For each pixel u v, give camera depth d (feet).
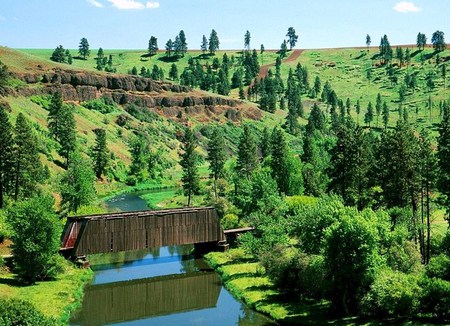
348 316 139.64
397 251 155.63
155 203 382.01
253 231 246.27
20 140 272.92
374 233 136.87
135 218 223.71
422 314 131.44
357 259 136.05
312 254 162.81
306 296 161.07
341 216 146.41
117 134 560.20
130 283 194.39
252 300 163.32
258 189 231.09
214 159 414.82
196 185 358.64
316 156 349.20
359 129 231.30
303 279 154.20
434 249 194.90
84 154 459.73
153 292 183.93
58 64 643.86
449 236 186.29
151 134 607.78
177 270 214.07
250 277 190.29
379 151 239.09
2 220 215.51
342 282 139.44
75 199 263.29
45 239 173.27
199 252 248.32
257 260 210.18
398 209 193.57
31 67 598.75
